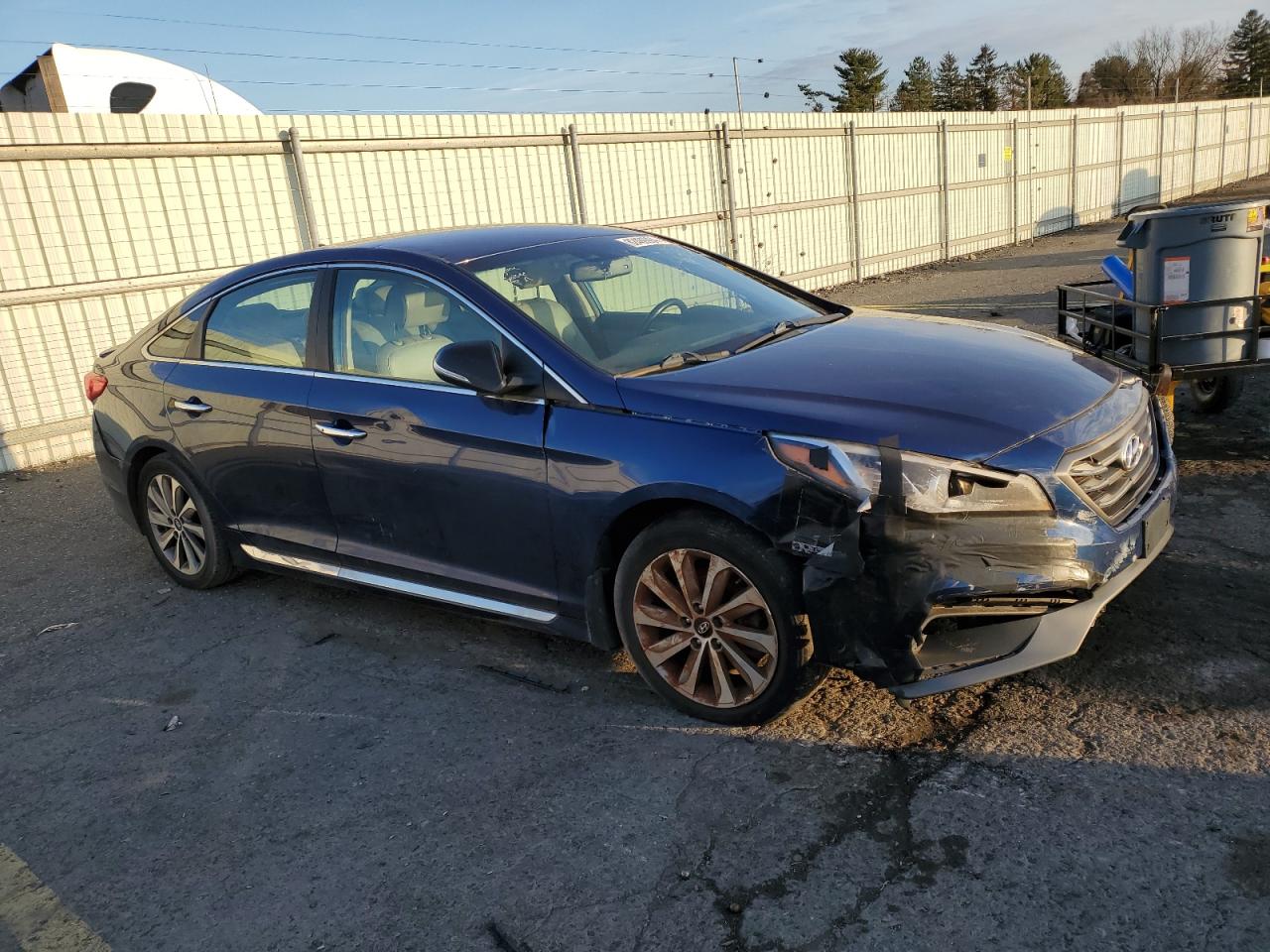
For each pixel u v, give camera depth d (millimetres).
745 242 16391
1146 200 31562
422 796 3010
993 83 98250
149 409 4715
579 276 3902
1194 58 104688
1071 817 2602
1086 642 3521
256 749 3389
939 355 3354
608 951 2316
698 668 3193
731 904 2418
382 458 3764
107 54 11234
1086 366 3441
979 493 2719
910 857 2516
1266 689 3102
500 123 12242
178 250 9273
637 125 14141
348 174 10719
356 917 2520
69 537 6113
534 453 3322
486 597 3688
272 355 4246
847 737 3080
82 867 2840
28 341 8250
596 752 3148
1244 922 2193
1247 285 4973
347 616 4457
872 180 19062
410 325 3775
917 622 2734
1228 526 4512
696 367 3324
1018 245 23984
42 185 8242
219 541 4684
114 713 3748
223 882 2711
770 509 2828
